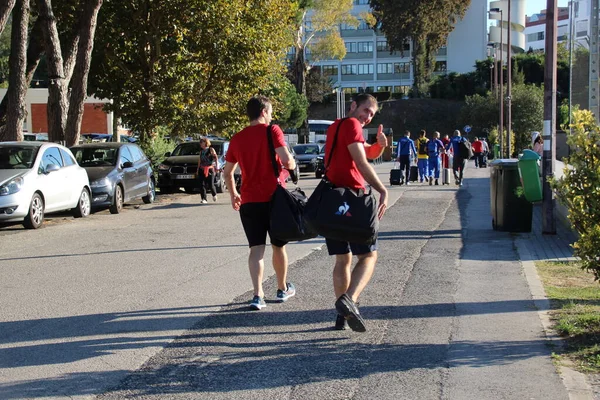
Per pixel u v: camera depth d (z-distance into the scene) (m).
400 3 75.19
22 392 5.17
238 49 26.00
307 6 56.84
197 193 25.36
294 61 63.62
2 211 14.06
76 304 7.92
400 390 5.15
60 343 6.39
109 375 5.53
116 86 26.66
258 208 7.37
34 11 24.84
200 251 11.70
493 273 9.45
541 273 9.39
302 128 66.12
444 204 19.02
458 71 92.62
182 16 25.25
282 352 6.09
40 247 12.44
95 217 17.42
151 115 26.73
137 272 9.87
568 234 12.80
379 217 6.23
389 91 93.75
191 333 6.68
